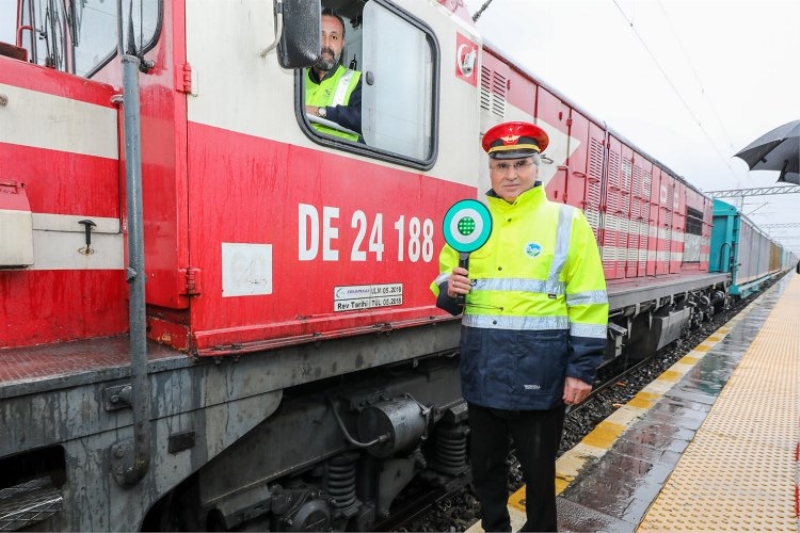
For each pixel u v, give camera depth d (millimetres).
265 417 1857
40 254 1745
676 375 6023
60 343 1801
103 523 1463
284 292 1923
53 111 1766
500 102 3648
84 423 1420
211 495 1826
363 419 2338
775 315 12602
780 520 2721
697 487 3104
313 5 1606
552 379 1949
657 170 8008
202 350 1624
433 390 2926
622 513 2789
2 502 1315
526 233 1993
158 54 1637
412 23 2494
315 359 2025
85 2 2236
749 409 4680
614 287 5559
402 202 2477
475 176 3047
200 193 1640
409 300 2557
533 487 2057
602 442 3836
